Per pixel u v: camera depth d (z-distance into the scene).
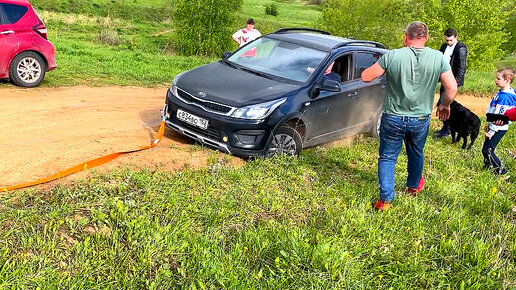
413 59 4.61
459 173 6.81
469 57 28.31
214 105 5.86
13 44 8.77
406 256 4.18
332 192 5.36
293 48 7.03
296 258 3.79
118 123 7.22
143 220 3.92
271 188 5.14
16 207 3.96
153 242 3.71
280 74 6.60
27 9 9.05
